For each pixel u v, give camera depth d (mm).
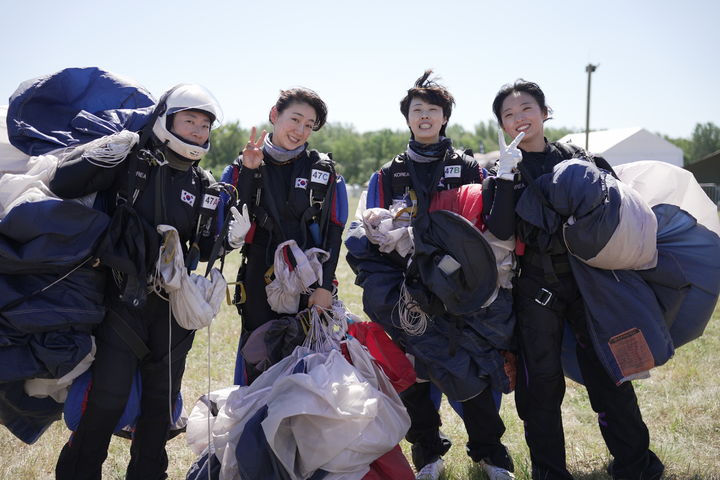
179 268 2564
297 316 2955
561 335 2949
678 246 2965
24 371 2352
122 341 2578
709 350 5102
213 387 4312
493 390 2924
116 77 2951
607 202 2639
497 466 3027
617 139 31125
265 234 3012
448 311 2803
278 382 2633
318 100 2957
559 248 2791
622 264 2727
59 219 2367
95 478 2633
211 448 2812
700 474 3080
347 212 3107
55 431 3619
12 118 2691
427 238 2832
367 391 2670
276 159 2984
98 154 2428
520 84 3016
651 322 2762
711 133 88062
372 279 3002
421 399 3166
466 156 3170
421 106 3055
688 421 3717
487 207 2850
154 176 2600
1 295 2316
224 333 5633
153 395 2760
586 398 4238
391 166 3166
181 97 2566
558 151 3033
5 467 3193
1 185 2441
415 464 3184
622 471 2979
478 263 2793
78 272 2469
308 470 2574
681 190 3121
